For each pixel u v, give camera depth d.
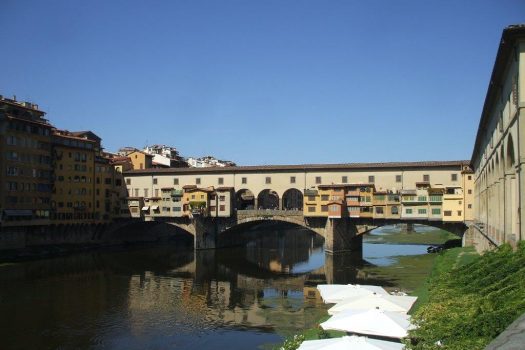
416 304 43.41
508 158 43.50
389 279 72.94
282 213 113.88
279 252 115.94
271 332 46.50
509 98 41.50
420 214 102.44
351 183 113.44
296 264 95.19
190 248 124.50
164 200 124.75
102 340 44.62
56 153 113.94
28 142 104.56
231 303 59.50
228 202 118.75
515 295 25.22
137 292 66.75
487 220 63.34
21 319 51.81
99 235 126.00
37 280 75.75
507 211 42.56
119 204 129.38
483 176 71.38
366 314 33.19
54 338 45.19
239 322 50.34
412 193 103.25
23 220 101.62
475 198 94.38
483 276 37.69
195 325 49.38
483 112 58.69
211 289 69.00
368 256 101.50
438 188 102.56
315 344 27.44
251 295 64.50
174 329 47.97
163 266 93.06
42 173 108.38
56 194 113.50
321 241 145.12
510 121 40.00
